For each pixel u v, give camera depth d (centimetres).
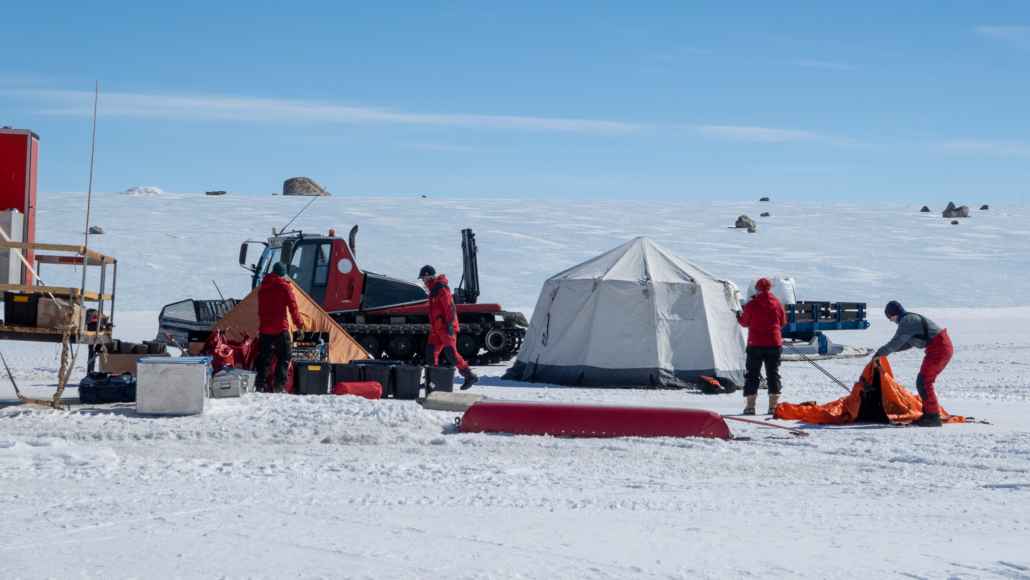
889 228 6250
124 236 4484
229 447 637
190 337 1364
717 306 1291
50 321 798
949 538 407
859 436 730
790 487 524
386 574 336
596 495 493
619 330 1248
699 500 484
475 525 419
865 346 2153
